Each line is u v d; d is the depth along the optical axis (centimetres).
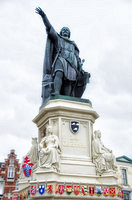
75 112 895
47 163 755
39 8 952
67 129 872
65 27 1098
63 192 700
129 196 2514
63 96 930
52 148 770
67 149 841
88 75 1036
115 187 760
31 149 946
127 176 2612
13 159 3341
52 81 1020
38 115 945
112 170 822
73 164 805
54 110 879
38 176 742
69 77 977
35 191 705
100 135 896
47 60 1034
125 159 2759
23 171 926
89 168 823
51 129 834
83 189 727
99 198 738
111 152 862
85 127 903
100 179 802
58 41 1024
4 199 3077
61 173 761
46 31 1023
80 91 1046
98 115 952
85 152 864
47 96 1013
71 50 1031
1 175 3209
